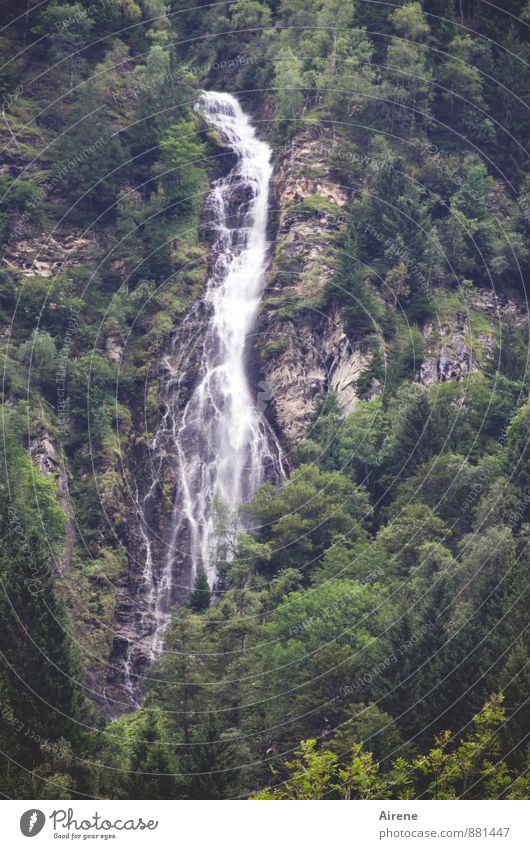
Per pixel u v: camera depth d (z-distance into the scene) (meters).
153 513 139.50
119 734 100.38
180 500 141.62
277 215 163.38
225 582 122.94
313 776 89.06
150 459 142.50
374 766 90.25
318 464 131.38
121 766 95.56
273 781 96.19
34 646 100.69
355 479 128.75
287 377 145.88
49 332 146.50
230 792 90.06
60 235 156.00
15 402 135.88
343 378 142.12
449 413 131.88
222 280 159.62
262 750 98.56
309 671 100.50
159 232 158.88
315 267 153.38
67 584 125.56
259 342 149.88
